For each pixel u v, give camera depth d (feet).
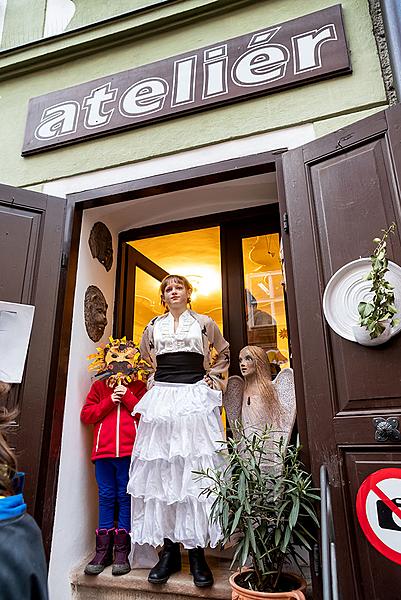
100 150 7.59
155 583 5.46
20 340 5.85
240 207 8.32
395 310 4.27
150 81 7.62
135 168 7.24
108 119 7.65
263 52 6.97
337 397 4.66
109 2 8.89
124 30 8.13
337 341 4.83
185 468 5.46
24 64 8.86
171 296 6.86
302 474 4.70
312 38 6.71
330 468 4.47
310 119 6.32
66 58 8.61
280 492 4.60
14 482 2.44
